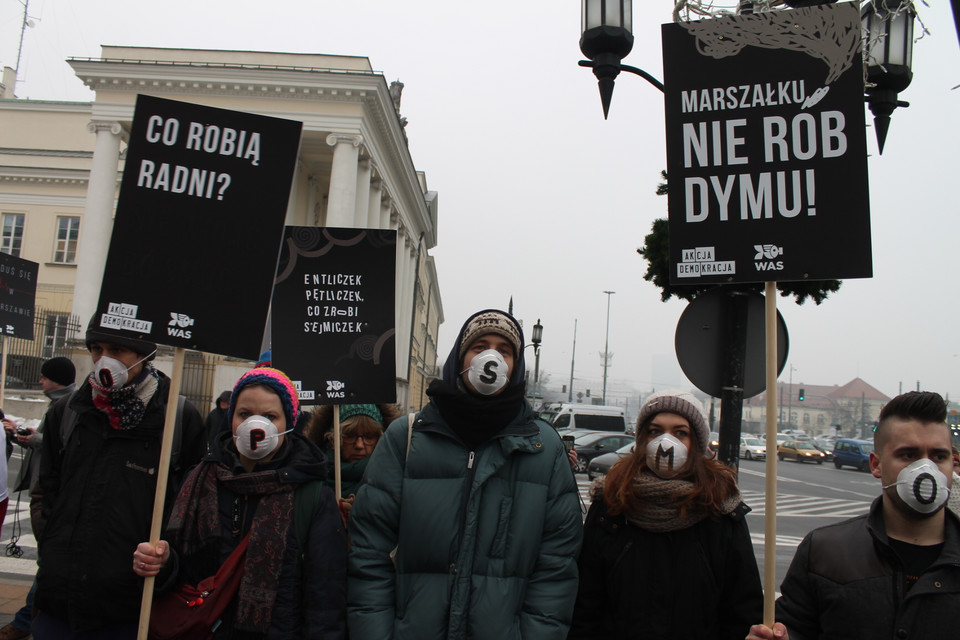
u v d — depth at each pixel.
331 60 26.03
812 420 128.75
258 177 3.27
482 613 2.73
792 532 13.56
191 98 25.89
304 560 2.92
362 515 2.98
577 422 26.92
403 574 2.86
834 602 2.49
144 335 3.11
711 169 3.12
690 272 3.10
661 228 6.73
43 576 3.22
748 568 2.94
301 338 4.54
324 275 4.62
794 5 4.35
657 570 2.94
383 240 4.68
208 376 21.17
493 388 2.87
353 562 2.94
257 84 25.48
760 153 3.07
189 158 3.21
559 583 2.88
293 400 3.11
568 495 2.98
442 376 3.08
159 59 25.80
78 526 3.23
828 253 2.95
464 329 3.08
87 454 3.33
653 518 2.93
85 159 34.19
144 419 3.36
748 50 3.12
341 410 4.62
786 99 3.06
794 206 3.01
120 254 3.11
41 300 33.50
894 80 5.27
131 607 3.22
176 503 2.99
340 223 25.38
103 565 3.17
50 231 34.00
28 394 19.42
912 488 2.38
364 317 4.61
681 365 4.76
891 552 2.46
